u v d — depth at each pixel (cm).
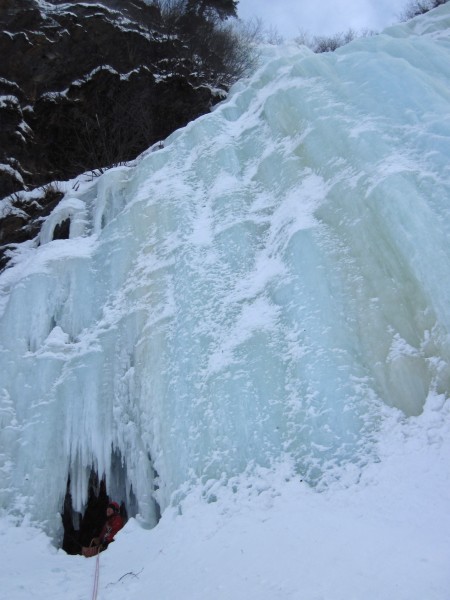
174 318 795
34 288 914
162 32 1675
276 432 639
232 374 693
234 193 909
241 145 1010
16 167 1405
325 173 820
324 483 578
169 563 541
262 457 629
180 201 941
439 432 562
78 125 1466
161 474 687
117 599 486
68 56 1484
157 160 1059
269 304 744
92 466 776
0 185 1373
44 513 718
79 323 897
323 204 778
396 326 641
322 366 648
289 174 870
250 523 559
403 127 793
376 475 557
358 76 912
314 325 682
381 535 474
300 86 959
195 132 1066
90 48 1502
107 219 1064
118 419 768
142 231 938
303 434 621
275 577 448
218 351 729
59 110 1456
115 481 770
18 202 1329
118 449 768
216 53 1777
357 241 713
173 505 648
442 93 853
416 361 613
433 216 662
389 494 531
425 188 691
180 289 819
